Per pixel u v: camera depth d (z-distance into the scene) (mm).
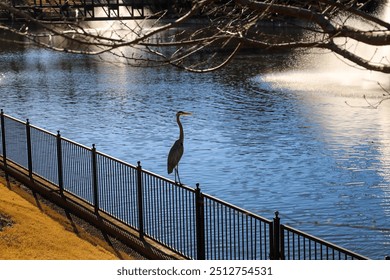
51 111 36219
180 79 48281
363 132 27828
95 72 54062
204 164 23453
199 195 10758
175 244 12492
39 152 16375
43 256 10930
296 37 40469
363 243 15445
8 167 17516
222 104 37062
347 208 18016
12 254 10758
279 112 33750
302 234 8930
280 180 21047
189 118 32875
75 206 14469
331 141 26359
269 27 45062
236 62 57938
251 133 28703
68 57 67000
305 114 32781
